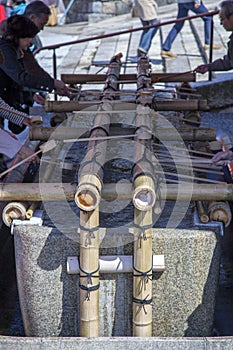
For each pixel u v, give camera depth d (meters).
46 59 9.82
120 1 14.51
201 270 3.07
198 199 3.15
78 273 3.02
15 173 3.91
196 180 3.50
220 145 4.20
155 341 2.92
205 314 3.15
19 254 3.10
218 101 7.05
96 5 14.45
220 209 3.11
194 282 3.08
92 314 3.04
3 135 4.15
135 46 10.23
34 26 4.71
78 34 12.39
